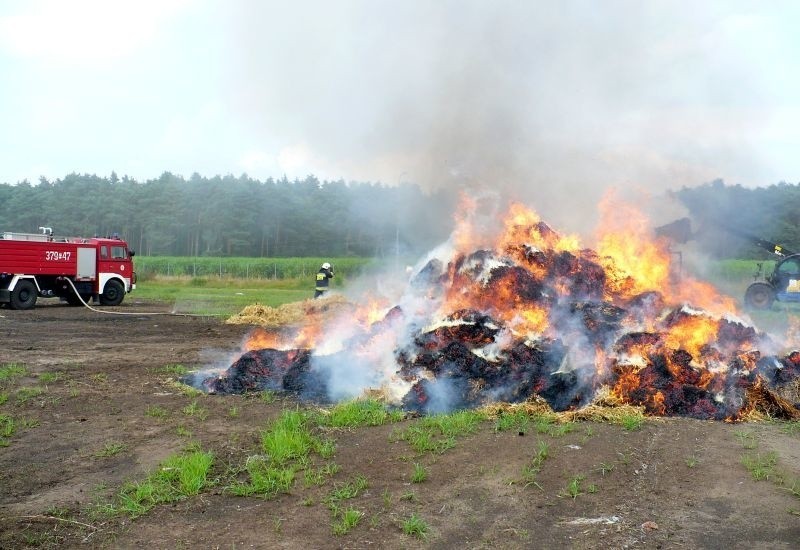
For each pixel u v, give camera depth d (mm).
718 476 6367
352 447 7203
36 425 8039
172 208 80125
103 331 17922
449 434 7602
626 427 7988
